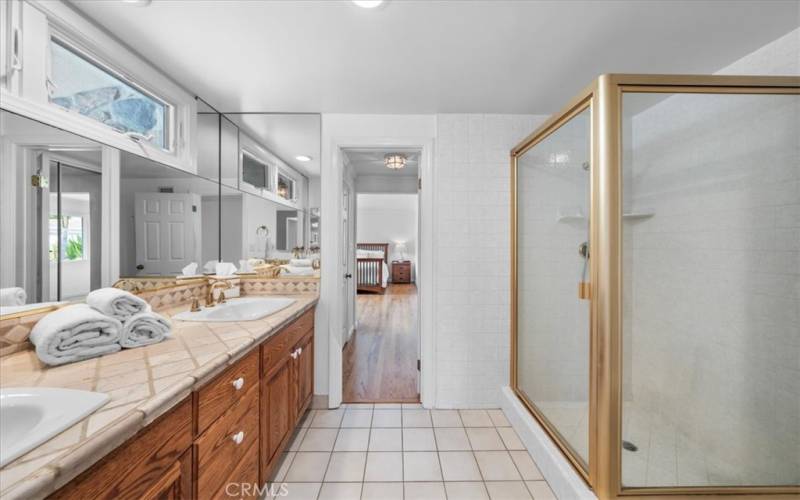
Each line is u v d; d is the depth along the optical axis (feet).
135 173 5.17
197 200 6.64
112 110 4.86
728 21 4.32
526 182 7.09
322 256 7.68
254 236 7.77
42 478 1.58
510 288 7.64
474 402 7.64
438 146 7.58
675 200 4.56
